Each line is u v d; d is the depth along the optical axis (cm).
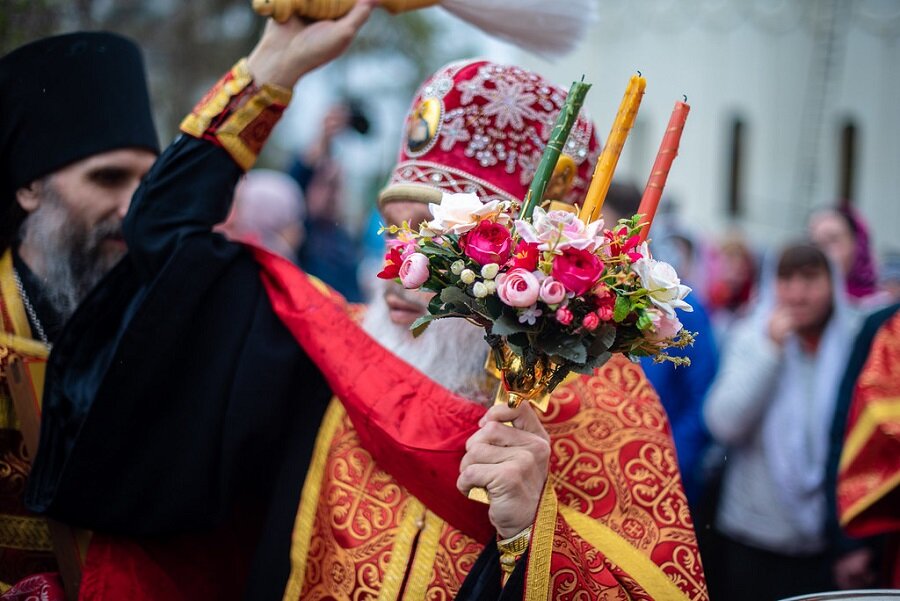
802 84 1205
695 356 355
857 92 1230
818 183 1213
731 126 1239
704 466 359
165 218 198
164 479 195
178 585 203
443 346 190
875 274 476
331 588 188
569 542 171
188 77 503
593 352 151
